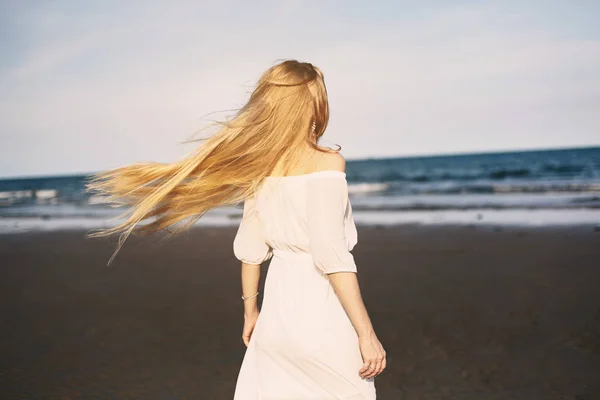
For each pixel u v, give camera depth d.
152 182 2.44
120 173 2.46
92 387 4.21
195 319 5.97
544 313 5.76
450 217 14.73
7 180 42.34
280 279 2.28
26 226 17.19
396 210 17.16
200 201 2.37
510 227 12.17
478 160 37.50
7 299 7.30
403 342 5.04
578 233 10.89
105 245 11.92
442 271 7.97
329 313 2.19
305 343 2.17
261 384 2.28
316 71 2.37
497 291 6.72
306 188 2.20
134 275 8.52
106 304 6.80
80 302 6.96
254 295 2.56
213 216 17.66
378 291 6.93
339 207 2.13
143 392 4.07
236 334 5.39
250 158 2.28
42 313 6.51
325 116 2.36
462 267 8.22
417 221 14.09
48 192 31.16
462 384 4.08
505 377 4.18
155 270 8.84
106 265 9.53
